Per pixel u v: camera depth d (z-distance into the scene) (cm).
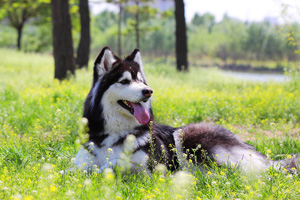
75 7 2694
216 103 913
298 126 785
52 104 875
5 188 333
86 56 1964
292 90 1134
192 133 479
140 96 405
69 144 563
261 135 666
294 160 448
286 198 347
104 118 419
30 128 666
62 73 1375
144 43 9350
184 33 2000
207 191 371
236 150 461
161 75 1647
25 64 2506
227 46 8312
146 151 420
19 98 977
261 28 7681
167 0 2159
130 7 3444
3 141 560
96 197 337
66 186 364
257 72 5147
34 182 372
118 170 384
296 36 1187
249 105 922
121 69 424
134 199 350
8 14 4419
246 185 373
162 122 771
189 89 1236
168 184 356
